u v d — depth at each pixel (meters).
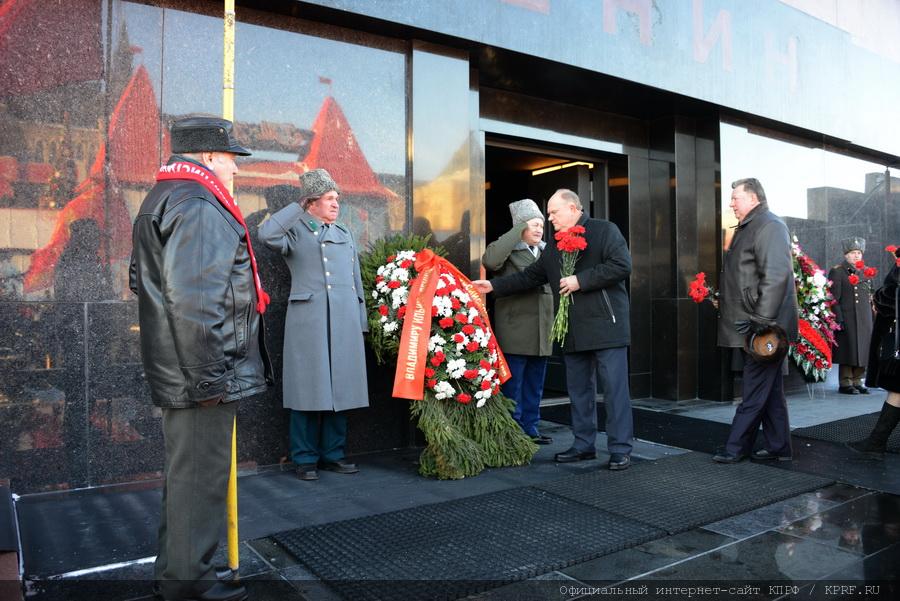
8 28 3.12
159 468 3.40
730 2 6.04
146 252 1.90
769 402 3.85
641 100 5.77
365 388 3.62
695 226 6.26
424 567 2.32
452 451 3.54
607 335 3.68
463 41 4.36
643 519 2.81
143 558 2.44
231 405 2.00
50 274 3.19
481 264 4.94
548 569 2.30
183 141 2.03
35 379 3.15
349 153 4.09
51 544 2.57
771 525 2.79
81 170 3.27
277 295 3.79
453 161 4.47
